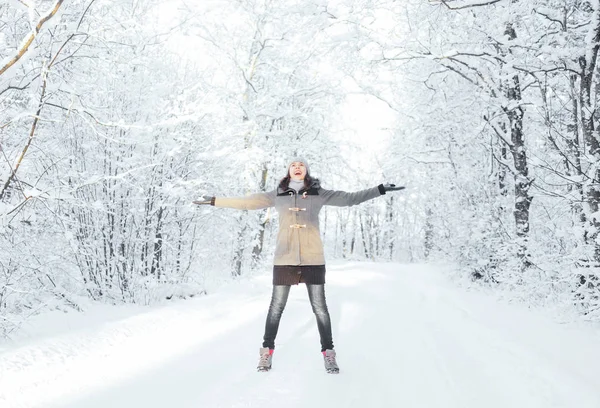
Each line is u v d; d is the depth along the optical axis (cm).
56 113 474
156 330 444
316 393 274
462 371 324
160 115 600
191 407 249
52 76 430
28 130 435
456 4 572
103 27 393
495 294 753
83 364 325
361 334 451
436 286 946
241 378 302
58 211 489
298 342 411
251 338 427
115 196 575
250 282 910
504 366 328
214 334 444
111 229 583
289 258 338
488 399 271
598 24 536
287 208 352
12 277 402
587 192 533
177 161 658
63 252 487
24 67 384
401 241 3738
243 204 363
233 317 540
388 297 762
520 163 811
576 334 427
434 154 1204
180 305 588
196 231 733
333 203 354
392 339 429
